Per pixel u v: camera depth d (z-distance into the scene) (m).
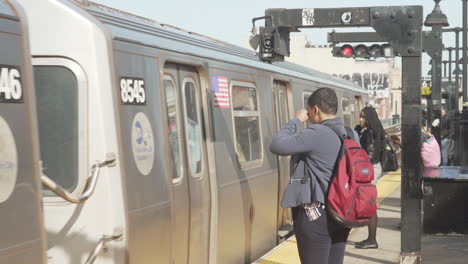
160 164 5.27
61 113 4.51
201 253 6.47
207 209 6.61
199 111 6.59
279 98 9.93
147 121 5.12
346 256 8.00
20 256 3.37
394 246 8.59
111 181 4.50
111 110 4.55
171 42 5.96
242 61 8.00
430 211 8.64
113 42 4.71
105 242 4.46
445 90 24.42
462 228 8.58
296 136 4.56
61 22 4.50
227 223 7.01
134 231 4.73
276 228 9.04
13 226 3.33
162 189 5.26
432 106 18.34
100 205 4.46
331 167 4.48
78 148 4.48
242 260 7.52
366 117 8.01
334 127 4.58
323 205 4.51
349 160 4.42
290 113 10.34
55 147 4.51
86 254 4.46
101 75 4.51
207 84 6.70
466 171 9.11
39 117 4.54
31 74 3.60
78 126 4.48
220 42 7.91
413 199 7.00
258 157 8.32
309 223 4.54
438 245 8.48
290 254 7.62
